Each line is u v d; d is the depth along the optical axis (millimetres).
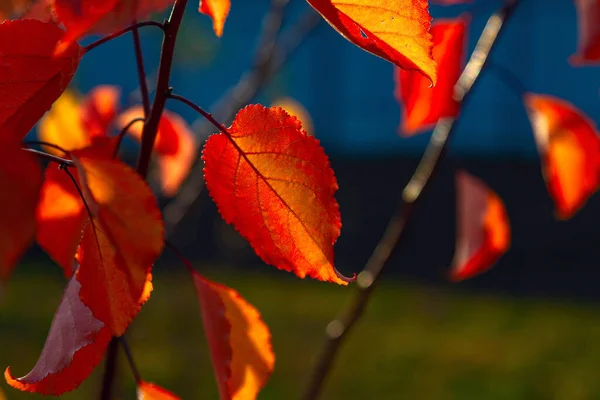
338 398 3869
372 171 8078
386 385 4062
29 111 400
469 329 5145
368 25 388
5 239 352
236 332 494
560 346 4754
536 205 7352
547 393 3953
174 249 496
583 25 562
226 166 434
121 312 391
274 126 432
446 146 712
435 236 7211
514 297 6004
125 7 396
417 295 6016
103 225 375
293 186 432
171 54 434
